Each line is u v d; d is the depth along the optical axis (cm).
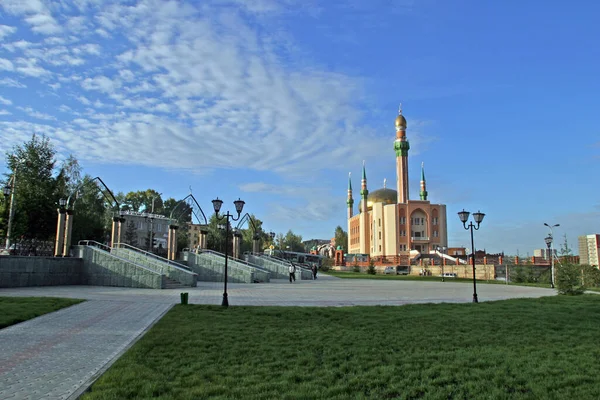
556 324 1288
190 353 838
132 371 700
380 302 1853
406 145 9081
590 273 3769
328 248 13275
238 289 2556
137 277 2459
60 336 991
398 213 8800
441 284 3812
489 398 612
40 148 4031
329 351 880
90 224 4956
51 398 577
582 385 678
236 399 579
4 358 789
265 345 920
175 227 3772
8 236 3241
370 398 600
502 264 5950
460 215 2039
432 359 832
